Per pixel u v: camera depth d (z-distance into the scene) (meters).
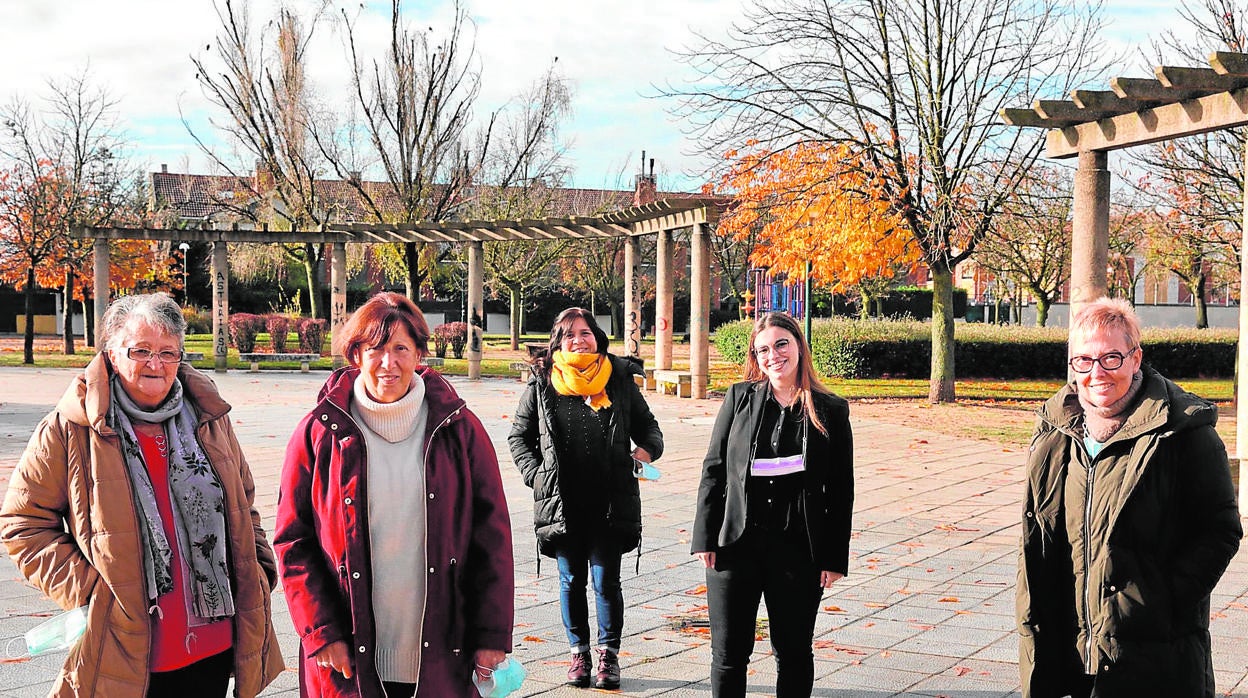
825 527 4.21
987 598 6.68
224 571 3.39
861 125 18.81
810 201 19.19
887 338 26.20
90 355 33.16
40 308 49.25
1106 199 11.22
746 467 4.20
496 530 3.34
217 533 3.39
